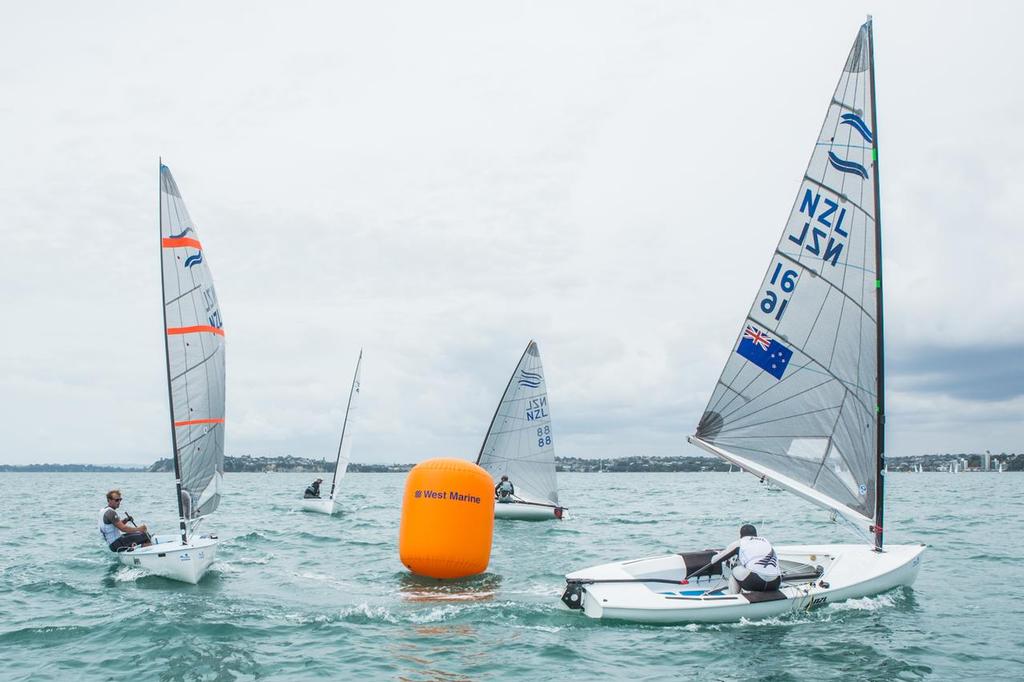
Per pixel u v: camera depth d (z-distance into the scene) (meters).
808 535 21.55
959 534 21.73
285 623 10.32
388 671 8.27
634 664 8.55
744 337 12.27
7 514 32.47
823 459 11.72
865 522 11.52
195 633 9.77
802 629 9.92
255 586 13.10
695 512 32.50
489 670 8.32
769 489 66.31
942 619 10.45
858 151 11.55
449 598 11.97
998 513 30.81
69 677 8.10
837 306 11.61
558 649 9.08
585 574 11.24
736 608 10.24
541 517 26.55
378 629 10.02
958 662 8.61
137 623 10.24
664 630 9.92
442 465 13.49
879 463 11.38
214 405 15.43
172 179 14.80
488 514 13.59
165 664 8.52
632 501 43.66
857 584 11.05
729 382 12.33
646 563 11.64
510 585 13.12
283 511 33.28
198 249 15.24
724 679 8.06
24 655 8.89
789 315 11.95
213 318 15.51
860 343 11.45
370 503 41.41
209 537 15.12
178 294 14.77
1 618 10.63
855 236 11.51
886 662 8.62
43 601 11.83
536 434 26.94
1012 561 15.91
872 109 11.44
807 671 8.32
